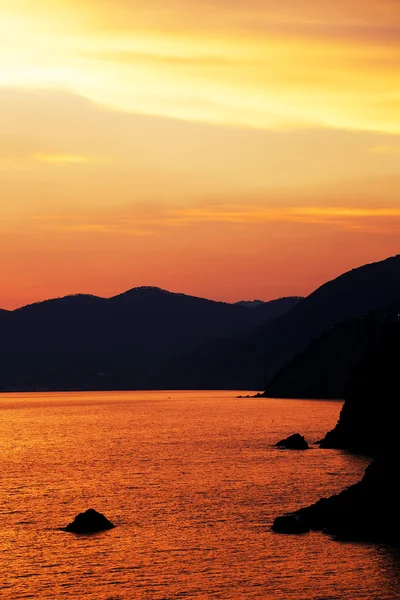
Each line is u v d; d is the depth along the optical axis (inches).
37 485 3614.7
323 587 2132.1
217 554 2406.5
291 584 2155.5
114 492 3388.3
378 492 2650.1
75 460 4603.8
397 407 4771.2
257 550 2433.6
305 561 2327.8
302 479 3604.8
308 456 4478.3
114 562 2348.7
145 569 2285.9
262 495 3228.3
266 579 2193.7
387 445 2800.2
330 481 3538.4
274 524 2677.2
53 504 3144.7
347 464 4089.6
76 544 2532.0
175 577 2218.3
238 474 3806.6
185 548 2471.7
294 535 2588.6
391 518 2566.4
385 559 2335.1
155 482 3639.3
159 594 2097.7
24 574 2256.4
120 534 2642.7
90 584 2172.7
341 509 2689.5
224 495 3250.5
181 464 4274.1
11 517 2903.5
